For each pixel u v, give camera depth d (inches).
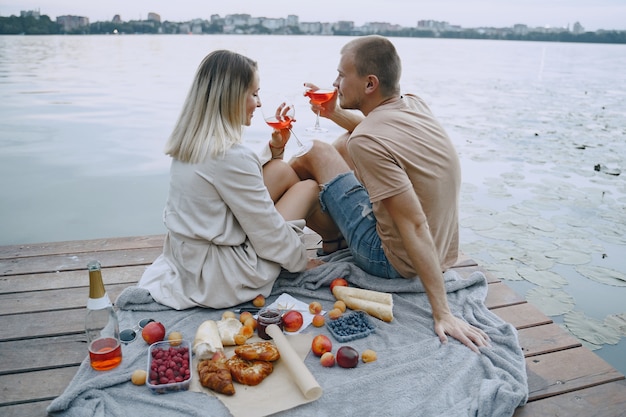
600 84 537.6
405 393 69.5
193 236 86.1
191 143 84.7
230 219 87.8
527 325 89.4
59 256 110.9
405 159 80.8
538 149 255.6
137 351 77.7
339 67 90.1
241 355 73.1
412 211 79.8
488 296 98.6
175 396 68.2
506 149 254.7
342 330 83.4
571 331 107.0
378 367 75.2
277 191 103.0
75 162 222.7
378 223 89.9
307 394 66.9
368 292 89.8
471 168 220.5
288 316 83.1
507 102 407.5
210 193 85.3
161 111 329.4
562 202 179.2
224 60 84.4
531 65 755.4
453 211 89.6
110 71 516.4
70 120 298.0
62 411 66.5
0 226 158.9
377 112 86.2
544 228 157.3
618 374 77.3
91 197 184.5
